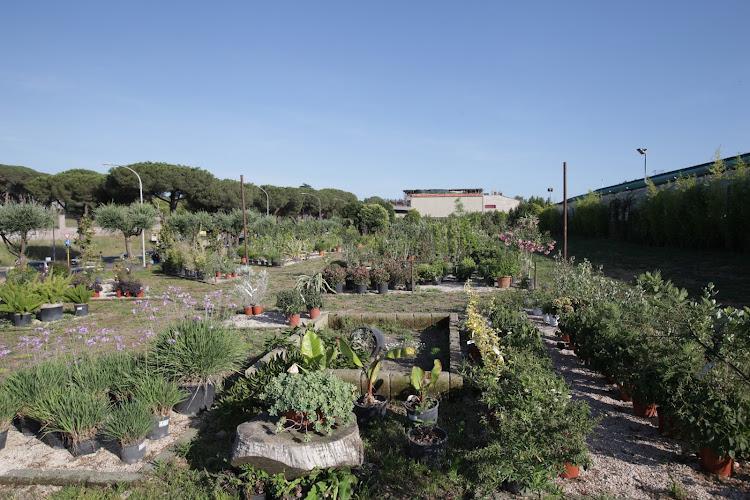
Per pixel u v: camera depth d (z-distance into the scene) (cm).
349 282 1401
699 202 1845
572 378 596
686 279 1309
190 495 339
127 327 918
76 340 791
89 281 1336
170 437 437
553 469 329
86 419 401
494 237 2356
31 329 913
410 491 339
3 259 2425
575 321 636
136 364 514
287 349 572
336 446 325
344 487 321
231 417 459
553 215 3744
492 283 1402
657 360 422
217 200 3872
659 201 2131
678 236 2030
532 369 438
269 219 3291
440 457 378
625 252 2097
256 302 1023
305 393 331
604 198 3081
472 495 336
